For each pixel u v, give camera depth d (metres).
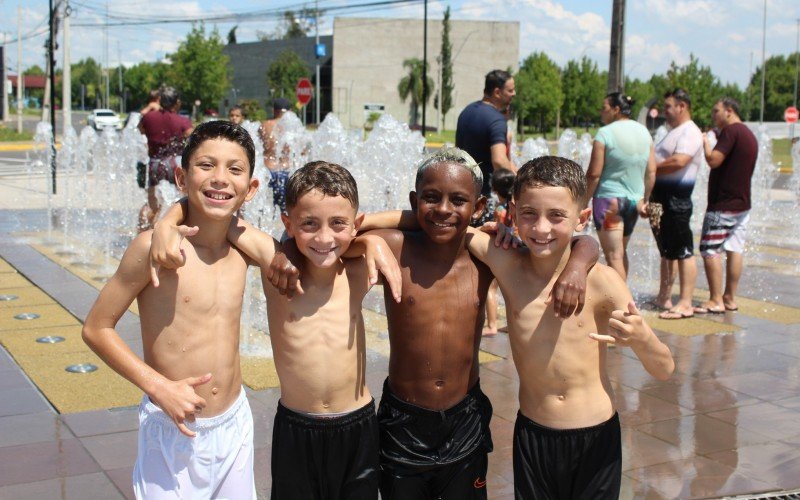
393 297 2.84
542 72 54.50
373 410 2.94
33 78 94.06
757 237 12.55
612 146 6.73
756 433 4.50
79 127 43.00
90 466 3.89
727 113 7.20
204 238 2.71
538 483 2.93
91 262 9.23
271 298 2.87
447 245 2.96
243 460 2.79
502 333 6.50
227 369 2.73
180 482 2.63
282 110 10.48
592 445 2.87
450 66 60.19
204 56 58.94
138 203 14.81
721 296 7.49
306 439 2.84
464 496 3.03
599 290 2.84
